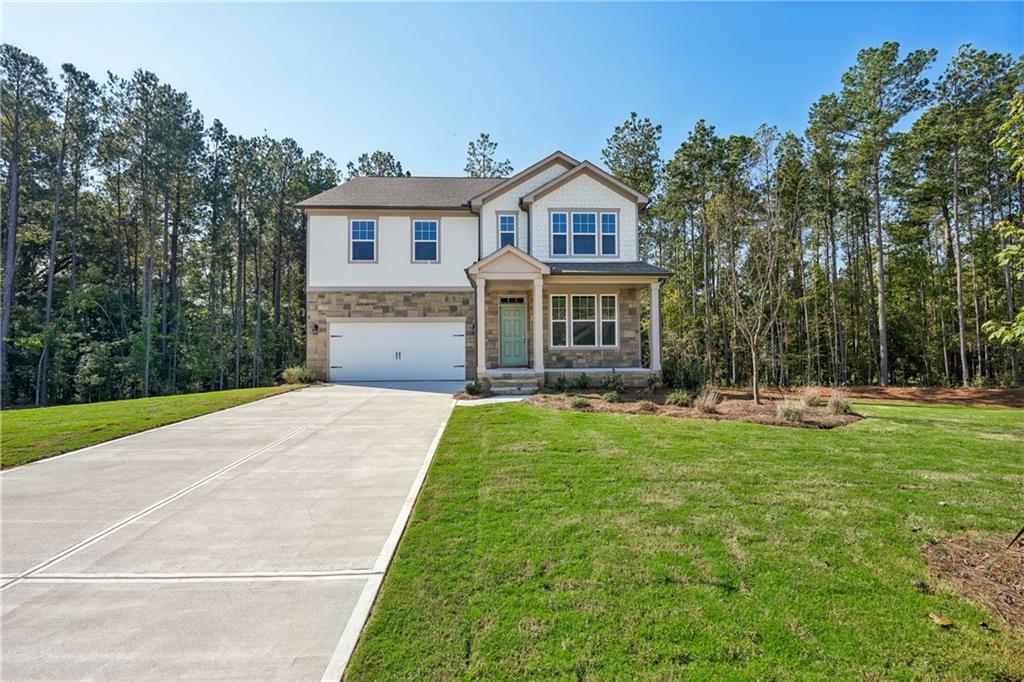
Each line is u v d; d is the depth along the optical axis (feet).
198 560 12.11
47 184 80.59
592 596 10.00
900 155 67.51
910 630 8.82
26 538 13.44
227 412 33.42
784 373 75.77
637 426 26.68
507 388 42.09
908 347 85.40
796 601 9.76
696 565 11.21
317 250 55.26
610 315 50.88
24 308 80.48
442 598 10.07
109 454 22.29
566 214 51.11
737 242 47.16
